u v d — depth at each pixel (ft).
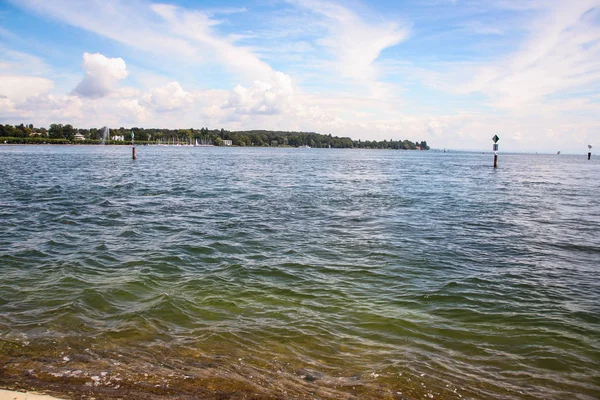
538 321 29.17
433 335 26.81
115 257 43.39
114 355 23.31
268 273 38.83
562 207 85.25
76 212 70.64
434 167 263.49
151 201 85.40
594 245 52.08
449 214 74.79
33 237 51.98
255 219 66.33
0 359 22.48
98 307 30.22
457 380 21.72
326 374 21.89
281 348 24.52
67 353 23.40
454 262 43.73
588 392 21.03
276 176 162.09
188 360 22.90
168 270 39.32
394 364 23.02
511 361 23.85
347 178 158.81
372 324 28.19
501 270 41.06
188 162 261.85
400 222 66.03
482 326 28.27
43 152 373.20
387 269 40.70
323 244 50.57
